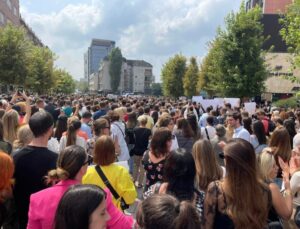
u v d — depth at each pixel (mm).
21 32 34125
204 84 46125
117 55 134625
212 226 2785
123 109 10219
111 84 135250
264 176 3256
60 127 6598
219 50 28594
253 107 15852
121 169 3689
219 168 3480
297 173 3744
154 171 4301
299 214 3463
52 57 50375
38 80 46688
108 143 3645
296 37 15867
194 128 6859
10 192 3076
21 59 33750
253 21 27453
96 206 1788
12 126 5273
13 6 66625
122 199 3635
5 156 2998
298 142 4523
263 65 28109
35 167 3434
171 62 62750
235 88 27406
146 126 9016
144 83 155000
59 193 2645
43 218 2545
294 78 17797
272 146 4695
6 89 37500
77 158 2875
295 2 16469
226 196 2729
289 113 10742
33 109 8594
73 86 123500
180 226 1623
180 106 17125
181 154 3072
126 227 2648
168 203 1700
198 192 3090
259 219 2678
